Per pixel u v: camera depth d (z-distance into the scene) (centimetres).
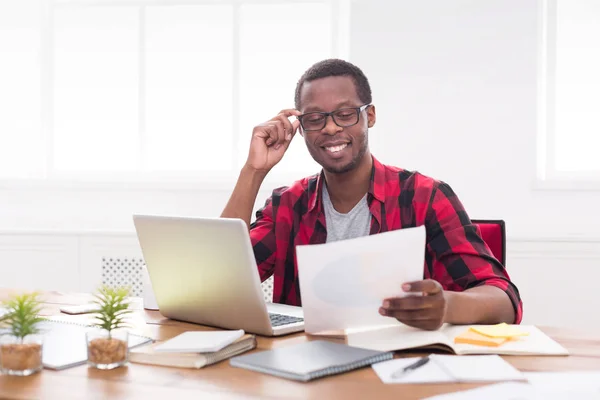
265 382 96
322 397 89
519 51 305
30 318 104
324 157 162
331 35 328
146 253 139
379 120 313
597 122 313
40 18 341
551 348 111
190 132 338
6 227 334
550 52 312
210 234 123
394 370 100
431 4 308
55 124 344
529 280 298
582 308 296
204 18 334
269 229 178
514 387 91
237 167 336
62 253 320
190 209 331
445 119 310
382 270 115
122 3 337
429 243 161
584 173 312
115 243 318
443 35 308
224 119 336
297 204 176
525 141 306
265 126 176
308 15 329
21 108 344
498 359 104
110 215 336
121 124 341
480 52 307
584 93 313
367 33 312
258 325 125
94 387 94
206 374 100
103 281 319
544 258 296
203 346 105
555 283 296
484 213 310
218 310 130
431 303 117
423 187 166
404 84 311
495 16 305
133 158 342
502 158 308
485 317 129
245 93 334
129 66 339
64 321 140
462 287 150
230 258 122
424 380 95
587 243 293
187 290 134
